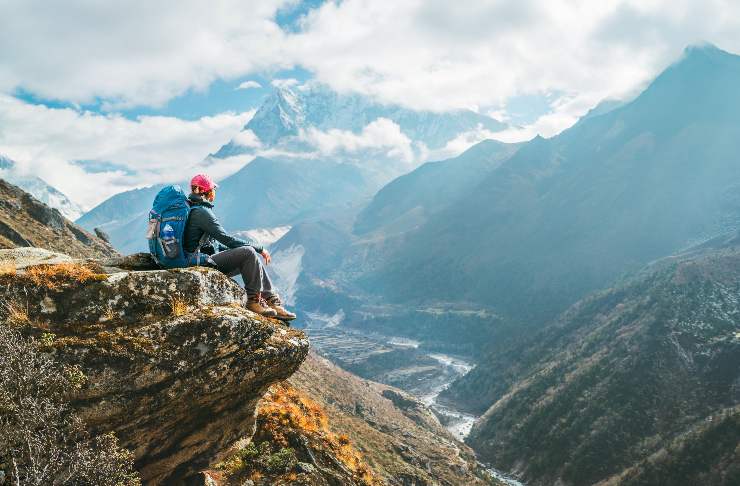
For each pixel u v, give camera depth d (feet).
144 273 15.55
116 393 14.05
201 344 15.16
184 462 16.65
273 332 16.70
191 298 15.76
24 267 14.99
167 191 16.53
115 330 14.55
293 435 24.63
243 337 15.85
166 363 14.58
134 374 14.24
